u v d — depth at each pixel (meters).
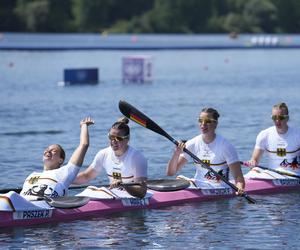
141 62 124.44
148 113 80.25
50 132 66.50
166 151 56.03
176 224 35.75
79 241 32.75
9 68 147.75
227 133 64.88
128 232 34.25
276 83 120.94
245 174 46.94
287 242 32.50
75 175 37.09
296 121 72.69
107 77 131.62
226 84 119.19
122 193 38.72
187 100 94.19
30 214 35.34
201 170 41.81
